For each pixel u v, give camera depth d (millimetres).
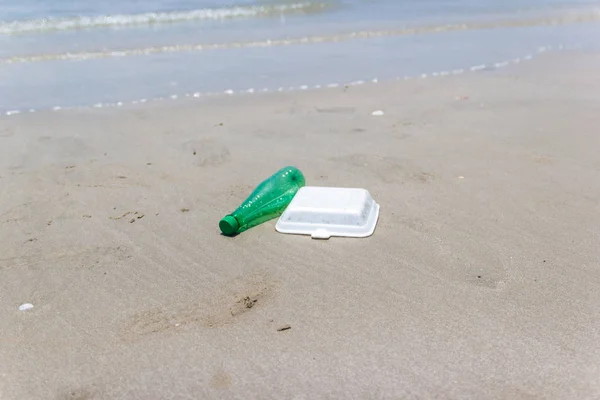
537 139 1930
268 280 1235
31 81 2668
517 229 1396
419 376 997
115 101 2408
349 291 1198
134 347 1070
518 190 1583
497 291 1188
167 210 1522
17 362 1044
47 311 1165
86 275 1270
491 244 1338
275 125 2123
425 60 3041
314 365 1022
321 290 1203
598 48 3244
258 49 3283
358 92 2508
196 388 986
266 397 967
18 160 1838
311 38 3502
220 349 1061
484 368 1008
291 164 1773
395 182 1640
